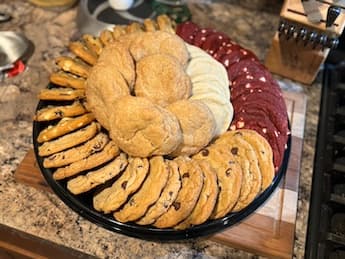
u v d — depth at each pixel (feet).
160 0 3.56
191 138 2.44
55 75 2.70
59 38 3.43
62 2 3.59
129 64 2.53
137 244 2.48
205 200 2.28
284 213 2.63
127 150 2.36
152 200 2.20
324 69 3.41
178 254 2.47
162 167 2.29
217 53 3.03
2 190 2.61
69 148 2.40
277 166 2.59
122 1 3.38
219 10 3.75
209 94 2.64
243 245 2.49
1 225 2.50
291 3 2.93
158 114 2.28
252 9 3.79
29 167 2.66
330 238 2.52
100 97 2.45
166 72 2.50
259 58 3.45
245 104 2.76
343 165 2.82
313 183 2.79
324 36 2.93
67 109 2.52
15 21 3.51
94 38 2.95
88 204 2.40
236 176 2.39
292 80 3.36
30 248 2.62
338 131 3.04
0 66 3.12
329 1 2.87
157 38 2.68
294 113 3.10
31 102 3.03
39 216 2.53
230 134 2.60
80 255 2.46
